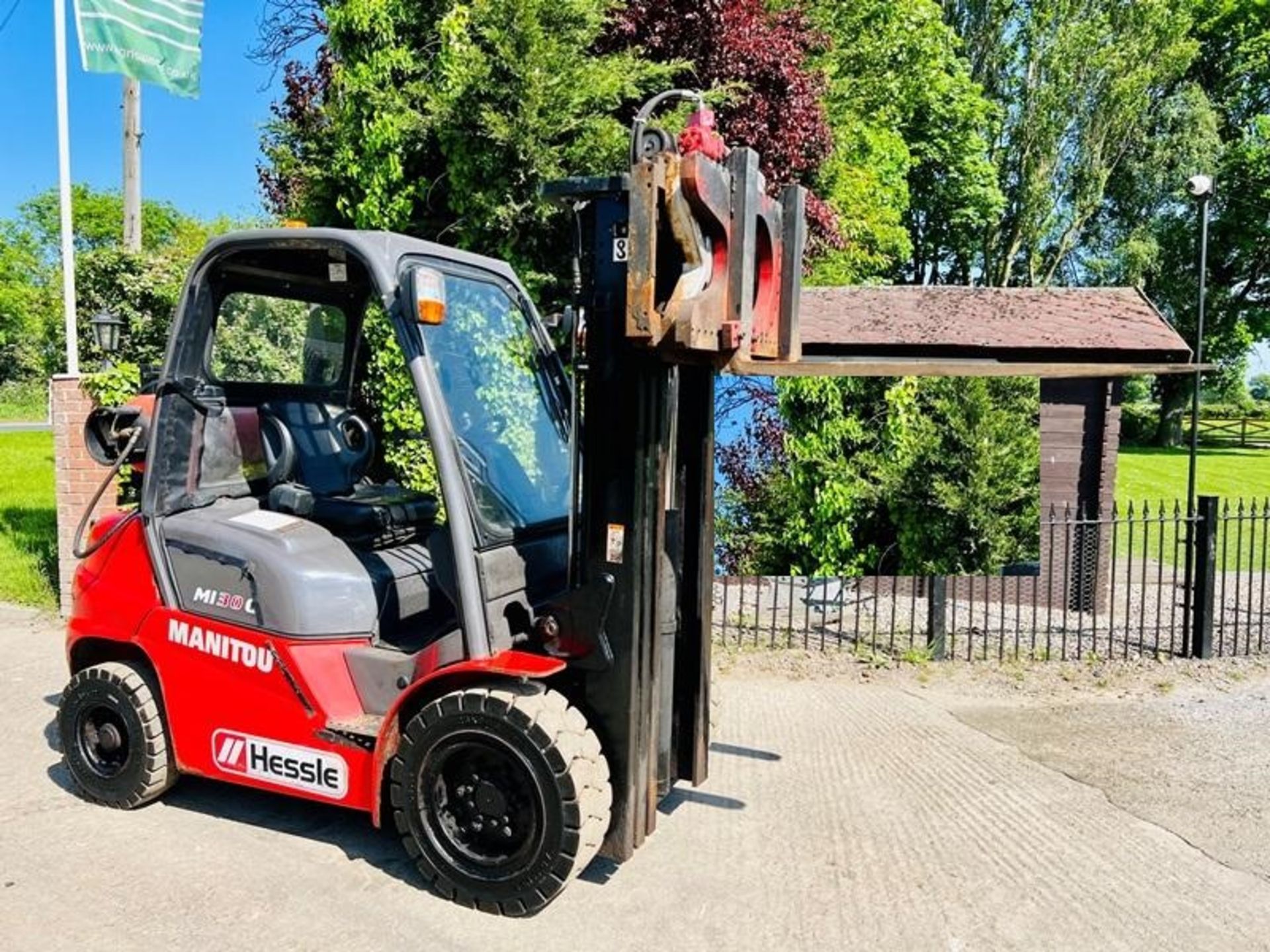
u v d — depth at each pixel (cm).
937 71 2445
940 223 2884
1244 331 3031
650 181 286
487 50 816
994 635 752
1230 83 3041
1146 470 2144
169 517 392
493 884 324
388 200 842
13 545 1034
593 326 328
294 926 320
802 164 1060
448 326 368
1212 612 685
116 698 401
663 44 959
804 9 1186
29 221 5678
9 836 387
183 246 1134
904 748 510
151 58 921
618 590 329
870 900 345
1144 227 2862
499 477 370
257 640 363
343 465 449
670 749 370
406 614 389
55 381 750
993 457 849
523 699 316
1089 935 326
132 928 319
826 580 805
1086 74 2639
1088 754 504
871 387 883
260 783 371
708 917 330
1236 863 382
